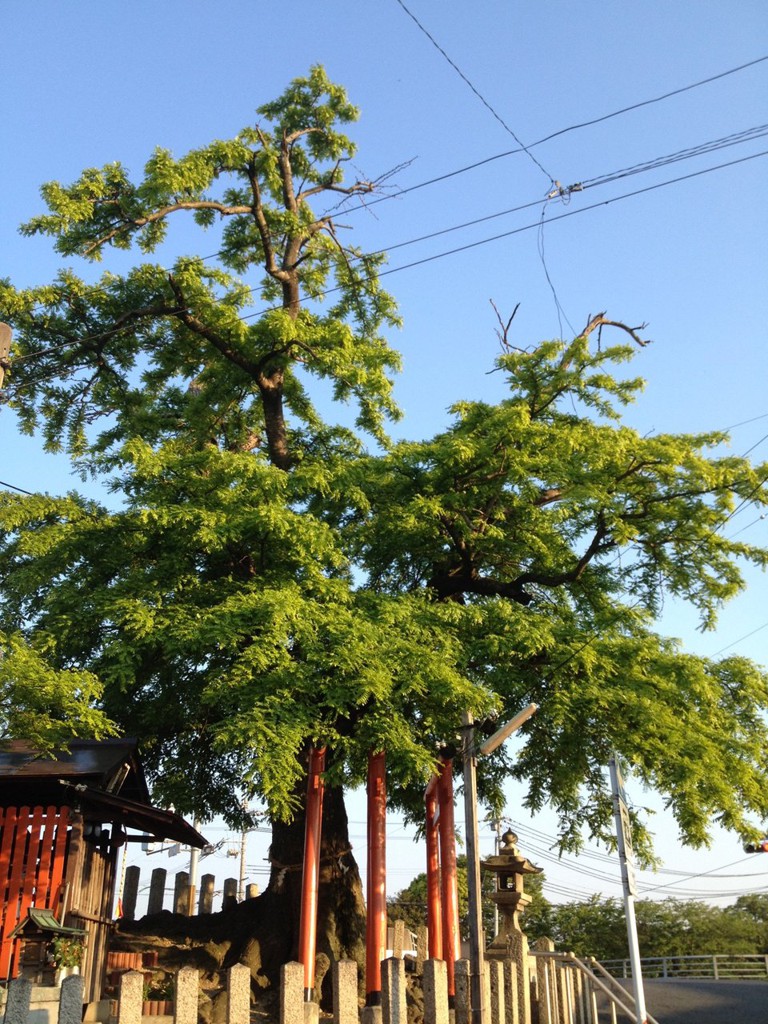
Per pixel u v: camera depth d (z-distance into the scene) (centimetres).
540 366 1955
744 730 1875
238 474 1720
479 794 2195
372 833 1634
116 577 1736
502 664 1703
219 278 2077
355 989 1143
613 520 1838
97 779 1388
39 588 1792
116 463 2103
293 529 1645
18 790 1443
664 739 1673
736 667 1859
